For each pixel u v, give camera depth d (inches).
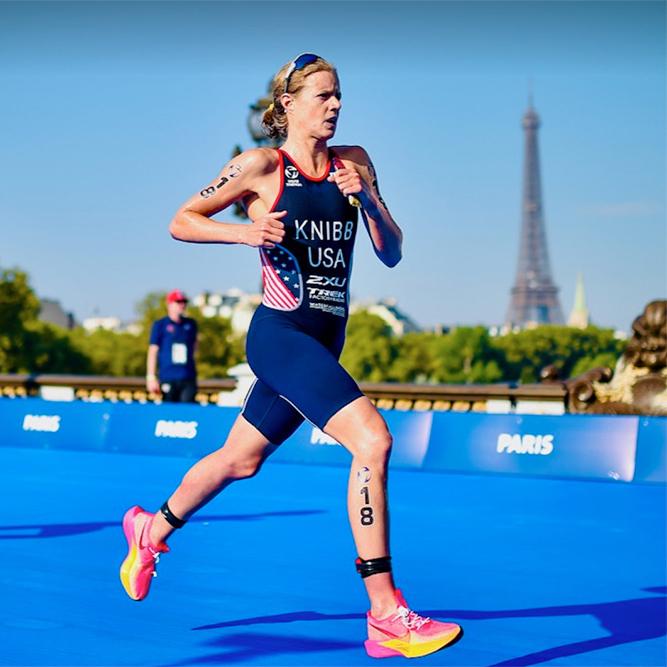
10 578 219.3
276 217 150.4
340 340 162.6
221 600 200.5
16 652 159.8
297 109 157.2
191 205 155.0
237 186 155.5
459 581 224.5
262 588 212.2
